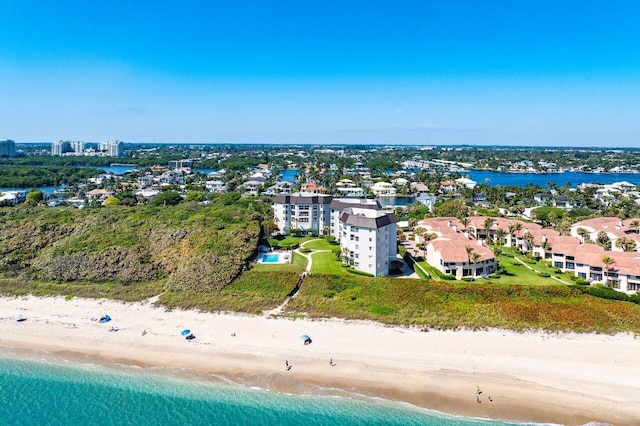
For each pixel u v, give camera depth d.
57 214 126.25
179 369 65.00
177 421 54.06
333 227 129.38
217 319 80.38
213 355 68.50
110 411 56.03
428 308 80.94
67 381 62.41
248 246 106.31
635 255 94.88
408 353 68.00
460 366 64.38
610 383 59.69
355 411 55.56
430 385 60.09
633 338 71.12
